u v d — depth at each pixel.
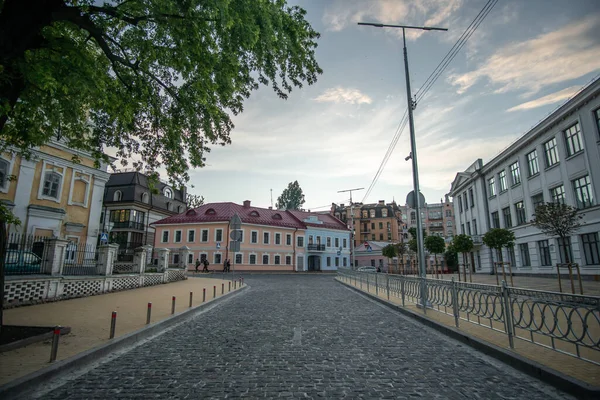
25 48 5.70
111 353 6.04
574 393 4.07
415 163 12.30
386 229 82.69
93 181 27.12
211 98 8.69
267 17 6.88
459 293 7.77
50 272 12.14
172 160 9.75
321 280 31.23
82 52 6.30
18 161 21.97
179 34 6.76
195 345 6.61
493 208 34.50
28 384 4.29
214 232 44.47
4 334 6.39
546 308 5.09
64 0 6.39
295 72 8.52
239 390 4.26
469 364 5.34
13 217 6.51
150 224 46.50
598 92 20.05
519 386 4.40
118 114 8.34
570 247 22.95
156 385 4.44
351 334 7.55
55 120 7.86
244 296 16.09
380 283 15.88
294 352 6.05
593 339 4.26
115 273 17.42
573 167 22.62
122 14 6.66
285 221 52.31
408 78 12.83
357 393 4.16
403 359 5.61
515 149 29.42
